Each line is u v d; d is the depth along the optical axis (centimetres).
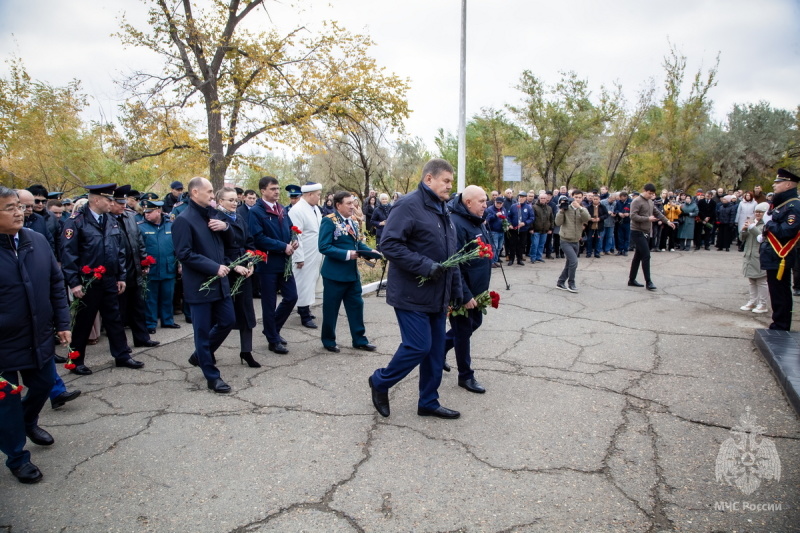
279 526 271
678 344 595
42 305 338
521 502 292
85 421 403
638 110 2580
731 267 1264
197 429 387
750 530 266
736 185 3112
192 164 1620
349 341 621
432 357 397
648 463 333
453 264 374
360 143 1955
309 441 367
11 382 323
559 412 412
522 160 2450
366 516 279
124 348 530
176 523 275
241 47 1532
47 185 2103
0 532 269
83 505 293
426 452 350
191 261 440
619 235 1503
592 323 699
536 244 1344
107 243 509
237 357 563
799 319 712
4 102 1795
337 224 557
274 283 579
